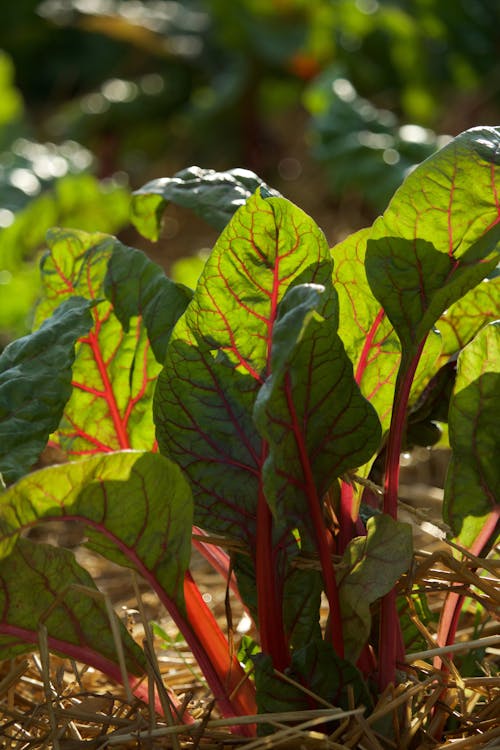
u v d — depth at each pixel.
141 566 1.51
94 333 1.66
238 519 1.55
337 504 1.58
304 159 5.97
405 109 5.70
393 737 1.52
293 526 1.50
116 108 6.09
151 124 6.25
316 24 5.66
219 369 1.55
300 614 1.55
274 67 5.90
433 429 1.73
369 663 1.54
